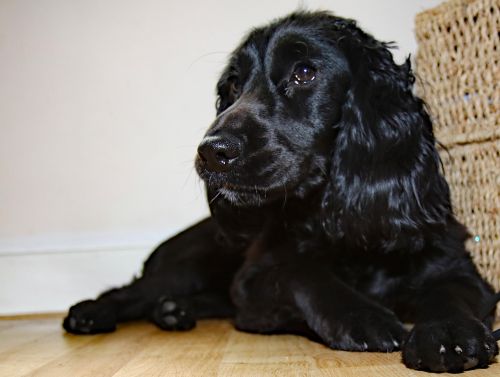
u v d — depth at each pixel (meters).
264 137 0.58
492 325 0.56
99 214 0.97
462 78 0.69
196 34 0.97
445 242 0.61
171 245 0.87
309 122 0.62
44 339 0.68
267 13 0.96
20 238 0.97
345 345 0.50
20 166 0.97
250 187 0.56
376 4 0.93
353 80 0.64
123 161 0.97
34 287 0.96
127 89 0.97
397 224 0.60
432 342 0.42
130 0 0.97
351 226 0.62
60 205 0.97
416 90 0.76
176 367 0.48
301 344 0.56
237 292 0.67
